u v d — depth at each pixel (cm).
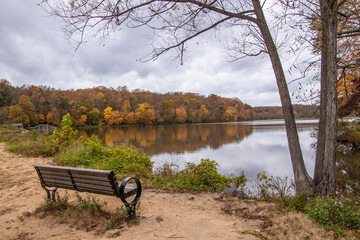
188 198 512
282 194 516
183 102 10794
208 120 11000
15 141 1522
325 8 500
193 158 1698
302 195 470
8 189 558
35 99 8425
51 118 8100
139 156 957
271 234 337
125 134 4784
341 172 1198
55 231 341
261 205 477
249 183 905
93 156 930
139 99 10862
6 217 394
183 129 6388
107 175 335
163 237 324
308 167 1325
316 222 375
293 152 527
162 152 2078
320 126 530
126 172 770
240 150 2095
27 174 703
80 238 321
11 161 917
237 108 12625
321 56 539
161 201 488
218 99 11825
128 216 377
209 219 393
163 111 10088
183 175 734
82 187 383
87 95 9512
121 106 9850
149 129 6800
